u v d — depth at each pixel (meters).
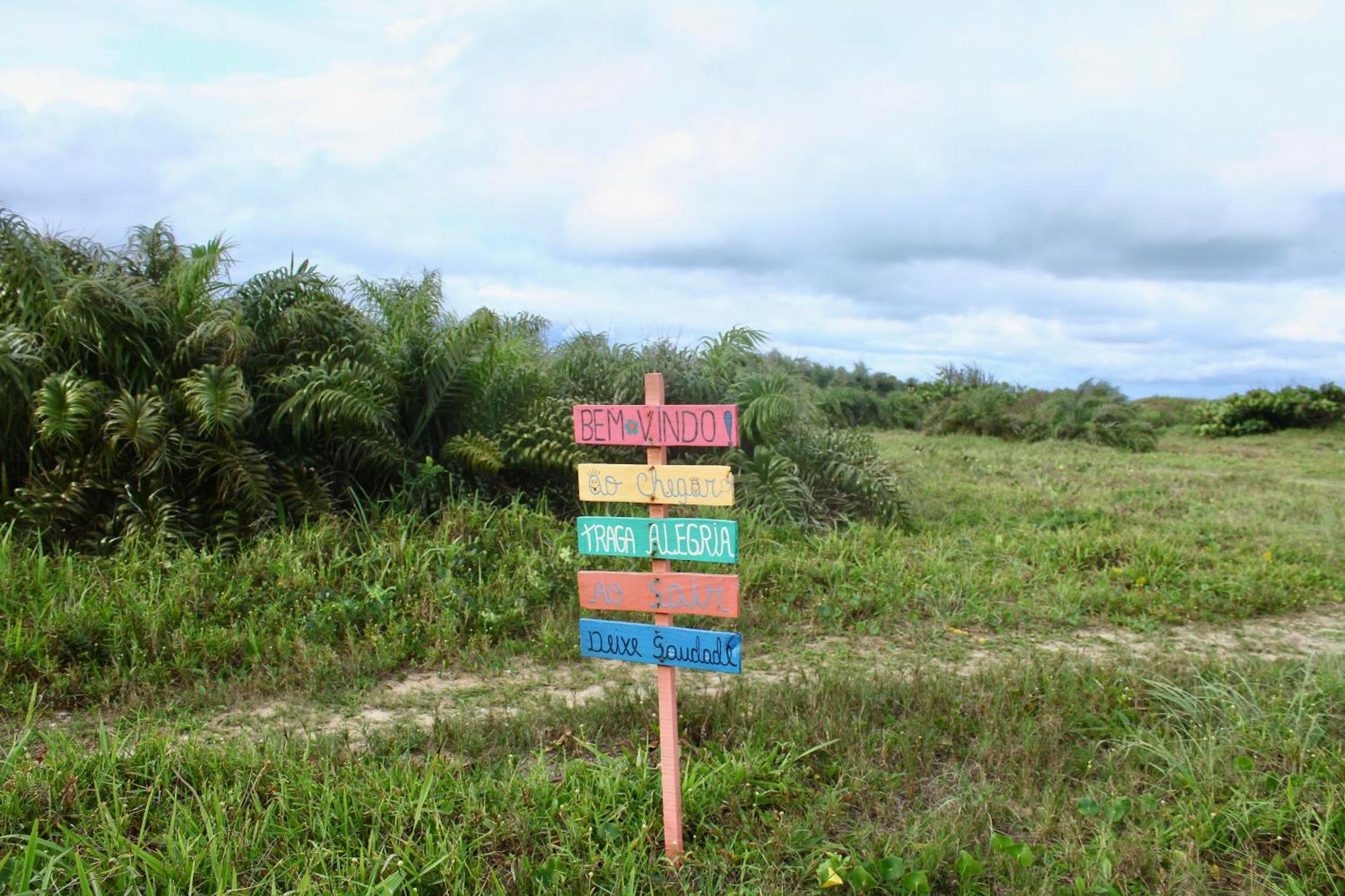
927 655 6.01
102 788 3.75
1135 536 8.89
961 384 27.47
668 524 3.63
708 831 3.70
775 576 7.23
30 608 5.39
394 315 9.02
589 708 4.75
